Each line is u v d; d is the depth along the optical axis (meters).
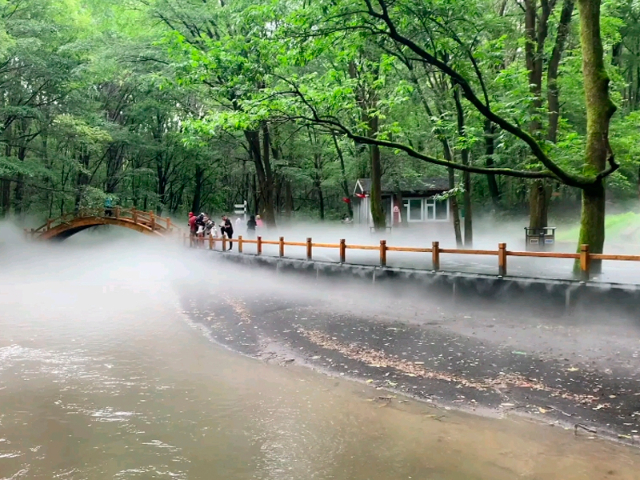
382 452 5.49
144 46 25.08
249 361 9.23
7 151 31.19
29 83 27.56
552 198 28.28
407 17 10.81
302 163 36.69
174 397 7.36
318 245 15.09
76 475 5.11
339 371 8.36
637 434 5.68
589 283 9.61
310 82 13.16
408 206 31.66
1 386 7.91
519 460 5.23
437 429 6.04
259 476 5.04
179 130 36.53
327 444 5.72
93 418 6.60
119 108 37.41
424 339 9.56
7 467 5.29
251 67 11.48
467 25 11.98
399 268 12.59
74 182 38.72
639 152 18.41
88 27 28.42
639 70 28.00
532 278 10.38
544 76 19.25
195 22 24.00
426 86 20.12
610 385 6.96
